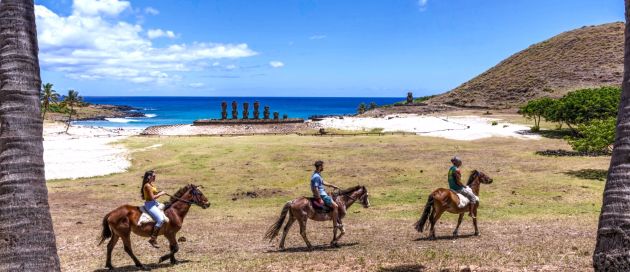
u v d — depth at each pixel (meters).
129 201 26.58
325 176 33.81
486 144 47.53
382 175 33.50
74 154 43.59
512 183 29.33
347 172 34.91
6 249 6.95
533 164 35.94
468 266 11.01
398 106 104.00
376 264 11.64
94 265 13.20
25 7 7.27
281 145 47.78
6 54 7.14
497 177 31.50
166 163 39.84
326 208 15.09
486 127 61.16
